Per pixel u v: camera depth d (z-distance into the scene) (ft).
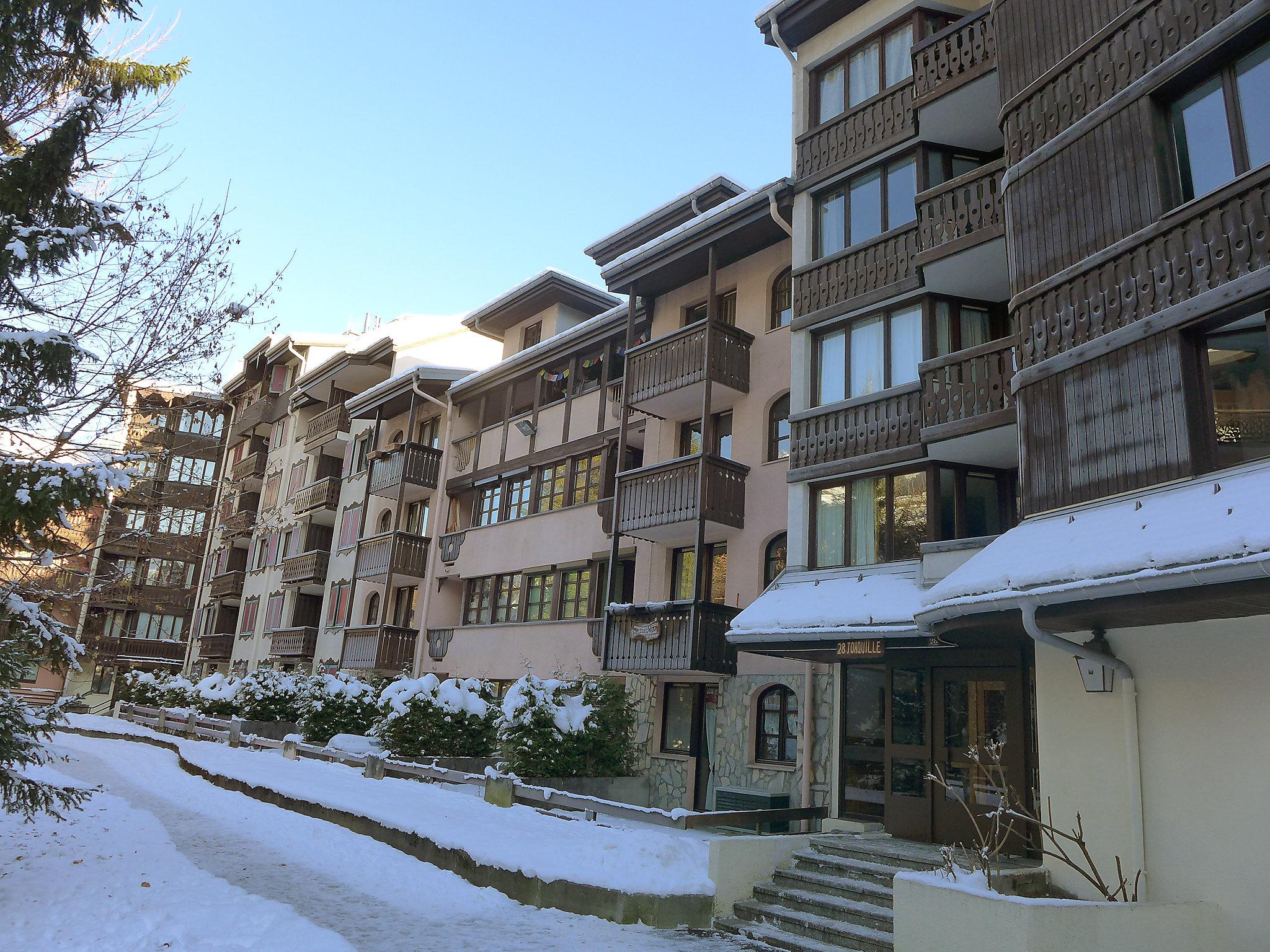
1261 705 23.95
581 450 74.64
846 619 39.73
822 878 31.60
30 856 33.58
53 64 32.63
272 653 116.67
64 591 36.47
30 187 30.58
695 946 27.66
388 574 89.25
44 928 24.18
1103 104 32.12
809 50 57.26
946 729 39.75
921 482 45.34
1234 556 21.56
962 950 22.49
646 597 64.59
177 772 63.72
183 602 149.48
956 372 42.88
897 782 41.09
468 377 90.79
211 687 96.12
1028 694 37.17
